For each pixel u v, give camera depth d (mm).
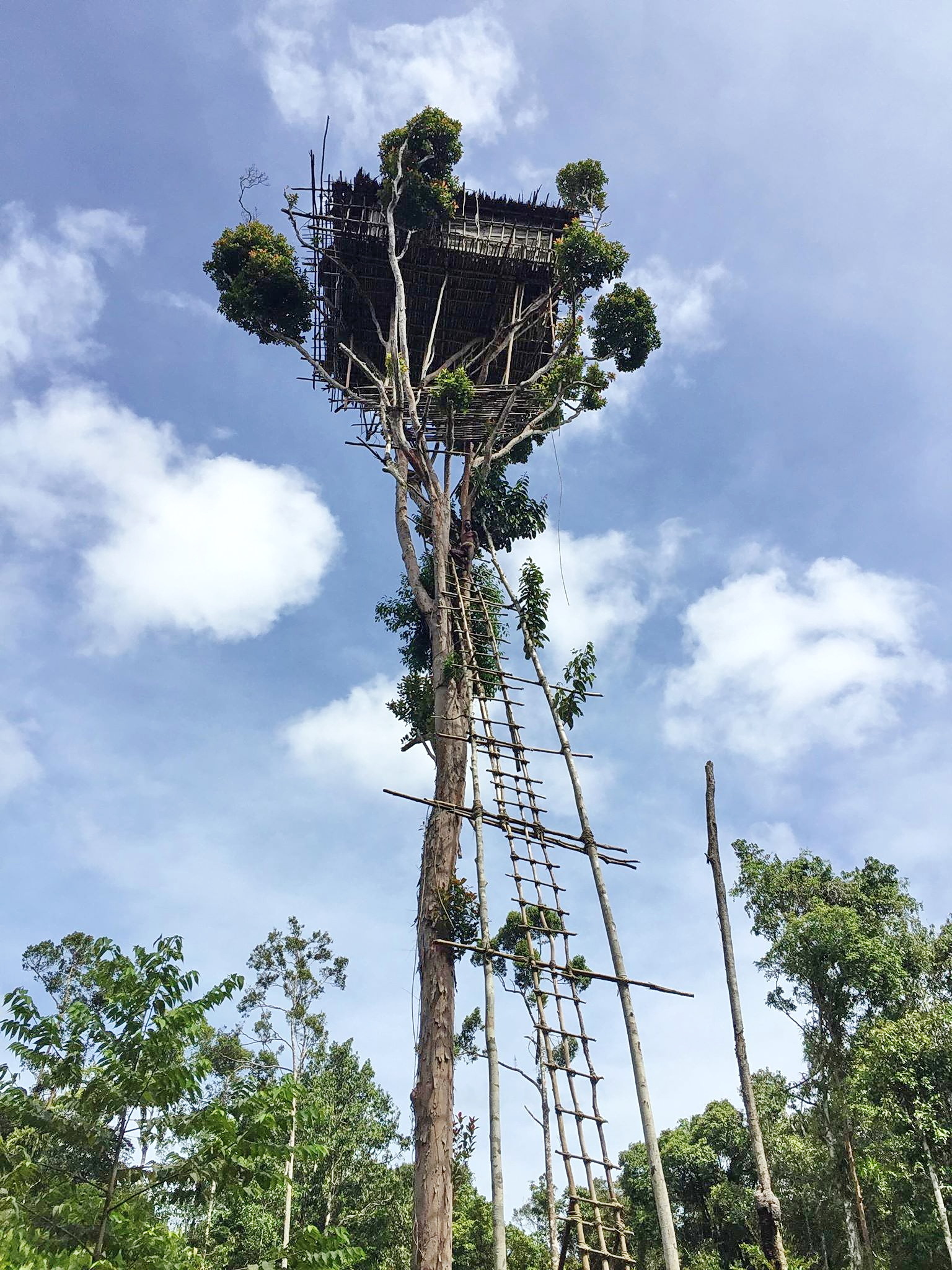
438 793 12766
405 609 16609
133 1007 7707
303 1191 25516
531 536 17781
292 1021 27703
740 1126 30469
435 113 17234
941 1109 19391
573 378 16828
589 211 18141
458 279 17703
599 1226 8883
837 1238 25000
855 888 25953
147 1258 7418
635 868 10273
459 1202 29188
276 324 17422
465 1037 18281
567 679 11977
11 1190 7160
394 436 16078
